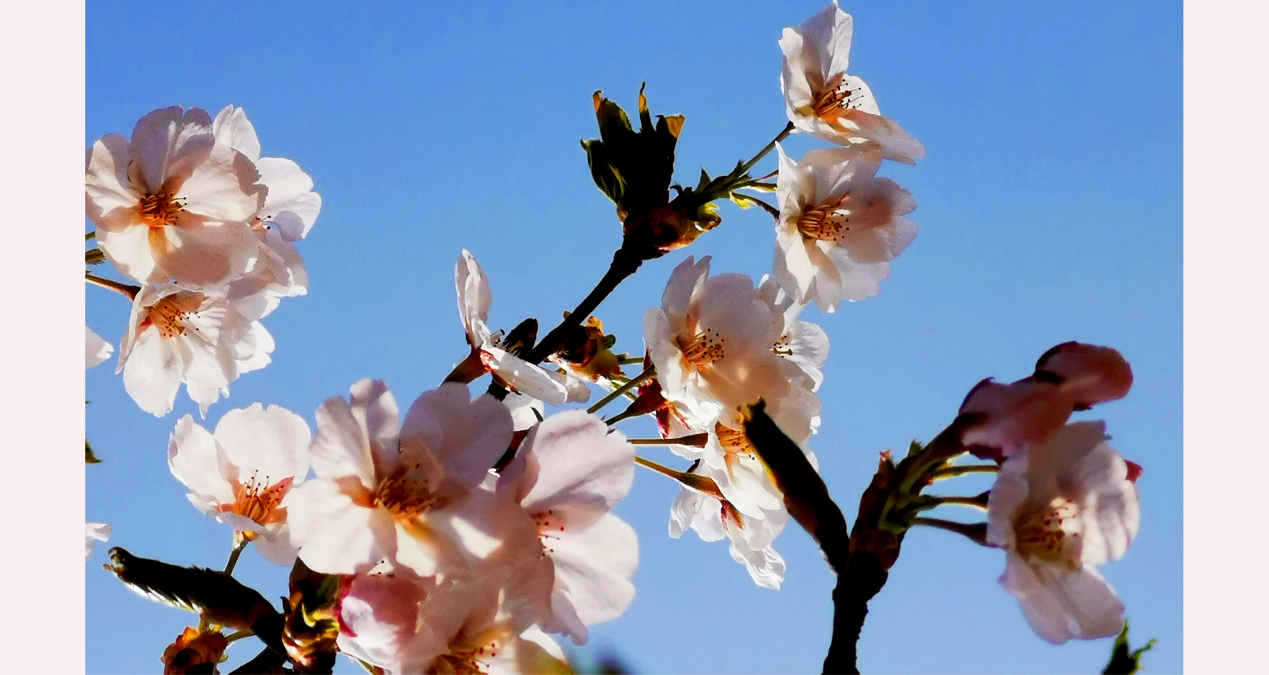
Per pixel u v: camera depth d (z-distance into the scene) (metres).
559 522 0.68
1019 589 0.64
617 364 0.74
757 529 0.73
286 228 0.78
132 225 0.73
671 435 0.75
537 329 0.74
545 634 0.68
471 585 0.67
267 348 0.78
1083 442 0.65
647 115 0.74
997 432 0.65
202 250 0.74
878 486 0.65
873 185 0.76
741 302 0.73
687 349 0.72
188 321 0.76
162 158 0.73
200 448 0.72
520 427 0.74
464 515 0.68
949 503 0.65
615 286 0.74
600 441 0.68
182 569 0.68
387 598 0.67
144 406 0.75
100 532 0.72
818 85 0.76
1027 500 0.65
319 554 0.67
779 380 0.72
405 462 0.68
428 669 0.67
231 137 0.77
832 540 0.65
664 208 0.73
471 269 0.72
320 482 0.67
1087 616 0.65
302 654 0.67
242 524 0.71
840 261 0.76
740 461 0.72
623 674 0.67
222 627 0.69
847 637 0.64
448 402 0.68
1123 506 0.65
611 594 0.68
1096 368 0.65
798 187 0.75
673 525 0.76
